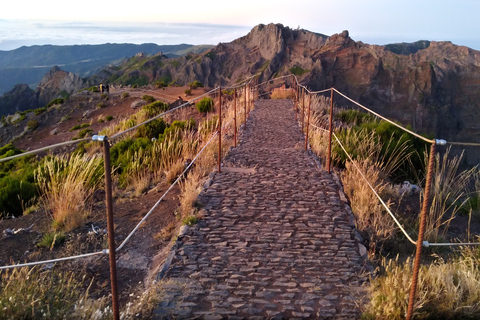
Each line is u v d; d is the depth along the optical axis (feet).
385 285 12.12
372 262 14.96
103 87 174.81
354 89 420.77
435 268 13.30
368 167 27.50
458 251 17.65
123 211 21.99
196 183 23.71
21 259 16.63
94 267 15.72
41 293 12.11
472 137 412.57
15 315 10.77
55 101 192.13
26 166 41.81
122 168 31.78
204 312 11.44
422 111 399.65
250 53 567.59
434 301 11.52
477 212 23.03
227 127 43.34
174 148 32.83
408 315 10.55
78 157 26.40
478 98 443.32
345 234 17.10
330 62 438.40
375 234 17.85
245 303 11.98
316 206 20.34
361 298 12.26
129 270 15.57
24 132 150.92
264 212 19.49
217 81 577.84
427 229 18.99
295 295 12.46
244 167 27.86
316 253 15.38
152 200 23.79
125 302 13.29
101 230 19.21
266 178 25.20
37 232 19.34
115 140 55.72
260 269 14.08
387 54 438.40
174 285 12.92
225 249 15.65
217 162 29.53
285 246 15.97
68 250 17.08
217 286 12.90
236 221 18.45
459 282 12.01
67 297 12.57
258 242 16.31
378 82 422.82
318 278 13.55
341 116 53.67
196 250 15.56
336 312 11.55
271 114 53.67
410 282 11.94
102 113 139.33
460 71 463.42
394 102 412.77
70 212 19.95
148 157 31.50
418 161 30.81
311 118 44.70
